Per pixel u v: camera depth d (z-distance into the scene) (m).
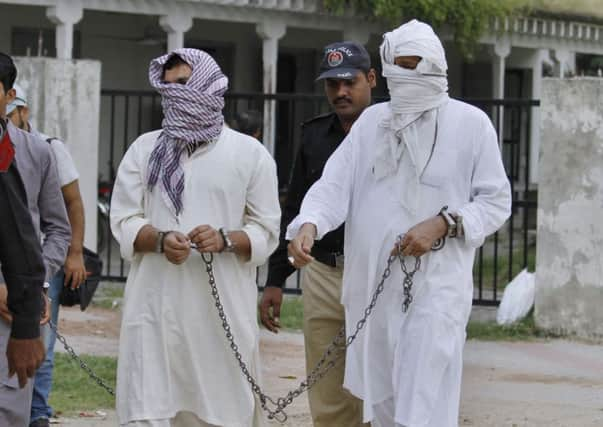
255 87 28.14
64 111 17.69
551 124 15.58
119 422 7.73
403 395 7.25
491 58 30.33
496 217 7.32
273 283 9.20
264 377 12.98
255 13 24.06
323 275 8.61
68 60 17.70
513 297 16.36
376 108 7.55
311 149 8.92
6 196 6.30
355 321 7.50
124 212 7.76
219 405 7.70
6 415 7.30
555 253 15.67
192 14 23.23
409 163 7.34
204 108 7.62
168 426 7.64
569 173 15.49
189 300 7.64
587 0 29.52
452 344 7.27
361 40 25.83
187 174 7.68
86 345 14.53
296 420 11.07
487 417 11.34
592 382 13.05
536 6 28.11
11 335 6.42
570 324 15.59
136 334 7.66
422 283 7.26
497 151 7.41
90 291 10.29
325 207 7.51
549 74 31.97
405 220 7.33
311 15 24.95
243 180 7.74
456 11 25.59
